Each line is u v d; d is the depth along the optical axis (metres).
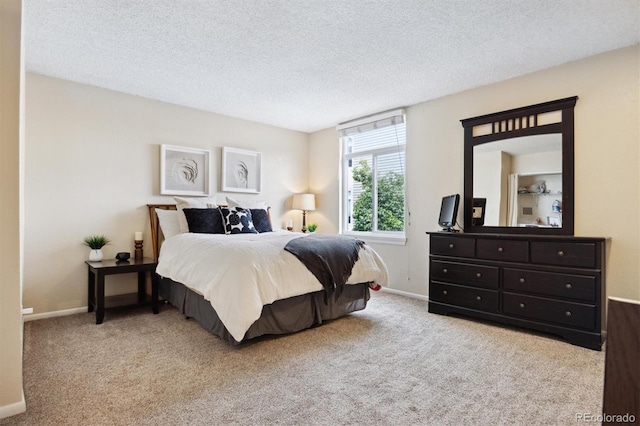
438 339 2.64
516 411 1.66
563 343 2.56
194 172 4.17
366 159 4.79
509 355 2.33
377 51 2.72
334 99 3.91
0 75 1.51
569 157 2.88
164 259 3.24
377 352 2.38
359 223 4.87
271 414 1.62
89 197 3.44
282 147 5.16
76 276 3.36
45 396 1.77
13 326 1.55
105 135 3.55
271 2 2.08
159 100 3.92
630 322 0.57
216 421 1.56
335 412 1.64
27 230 3.10
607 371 0.59
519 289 2.81
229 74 3.20
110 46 2.66
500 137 3.33
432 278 3.40
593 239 2.46
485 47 2.65
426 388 1.88
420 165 4.03
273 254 2.59
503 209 3.28
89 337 2.65
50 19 2.27
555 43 2.59
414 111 4.10
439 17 2.23
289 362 2.21
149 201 3.85
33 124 3.14
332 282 2.83
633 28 2.37
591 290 2.46
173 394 1.80
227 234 3.60
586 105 2.82
